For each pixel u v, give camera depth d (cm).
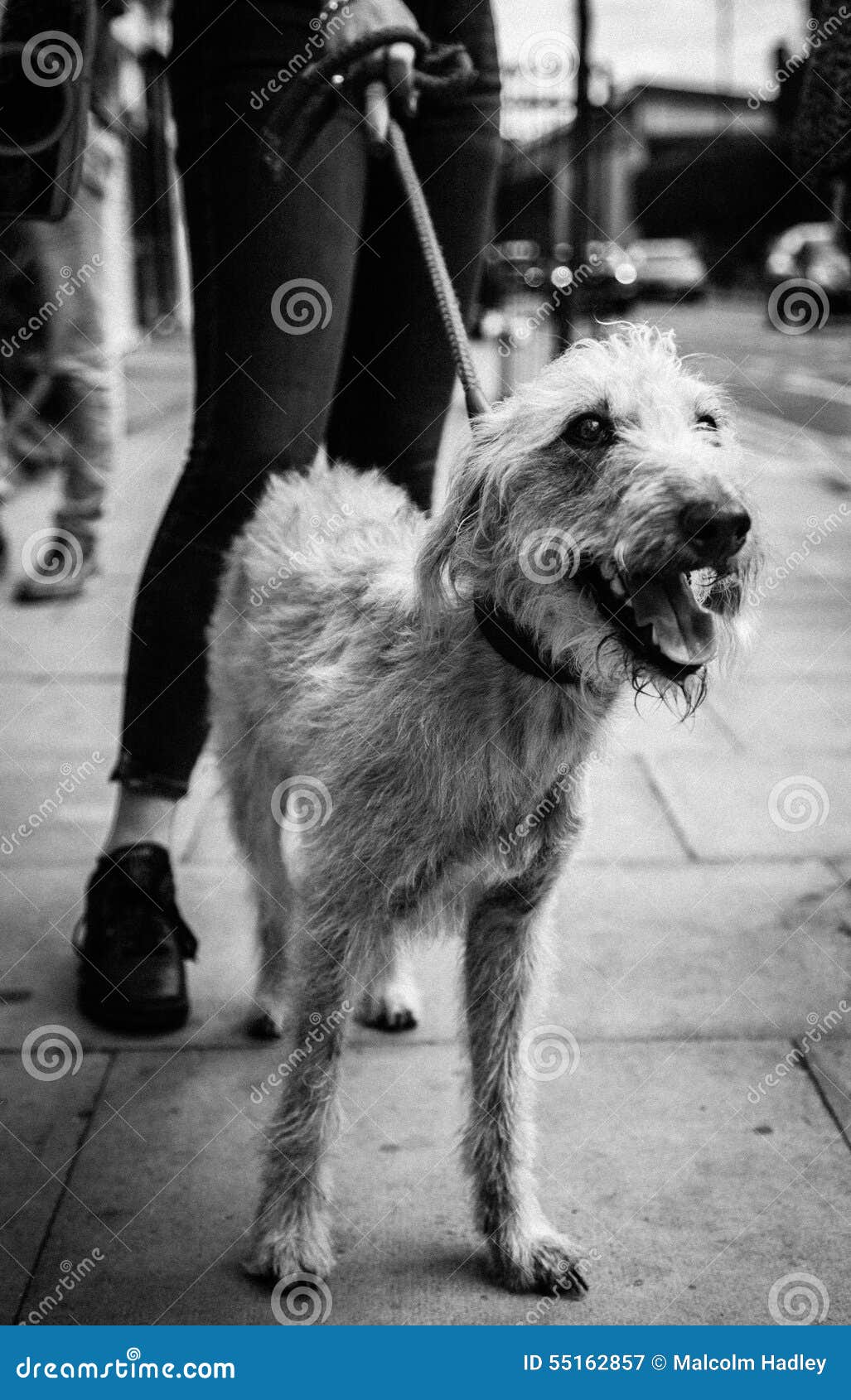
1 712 452
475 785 205
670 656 190
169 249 1312
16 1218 222
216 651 281
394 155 263
